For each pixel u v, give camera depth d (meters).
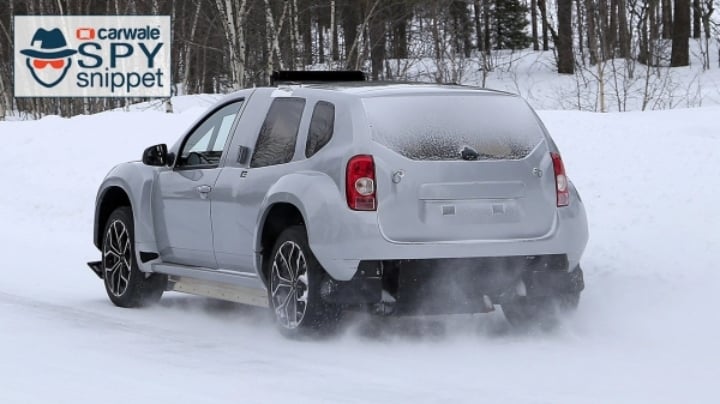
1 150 42.62
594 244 24.78
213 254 18.88
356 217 16.19
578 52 109.19
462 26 83.31
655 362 15.17
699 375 14.27
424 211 16.38
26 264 26.81
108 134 43.72
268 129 18.12
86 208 35.84
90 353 15.84
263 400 12.70
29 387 13.45
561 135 35.00
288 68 63.69
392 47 73.19
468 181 16.55
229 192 18.33
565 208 17.12
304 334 16.73
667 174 30.03
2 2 95.69
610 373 14.41
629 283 21.61
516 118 17.22
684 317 18.73
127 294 20.73
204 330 18.14
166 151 20.09
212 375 14.22
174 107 74.06
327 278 16.48
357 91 17.08
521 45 114.31
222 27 65.25
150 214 20.31
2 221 35.12
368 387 13.46
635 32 98.38
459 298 16.58
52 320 18.95
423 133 16.66
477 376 14.20
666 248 23.86
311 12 69.38
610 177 30.44
